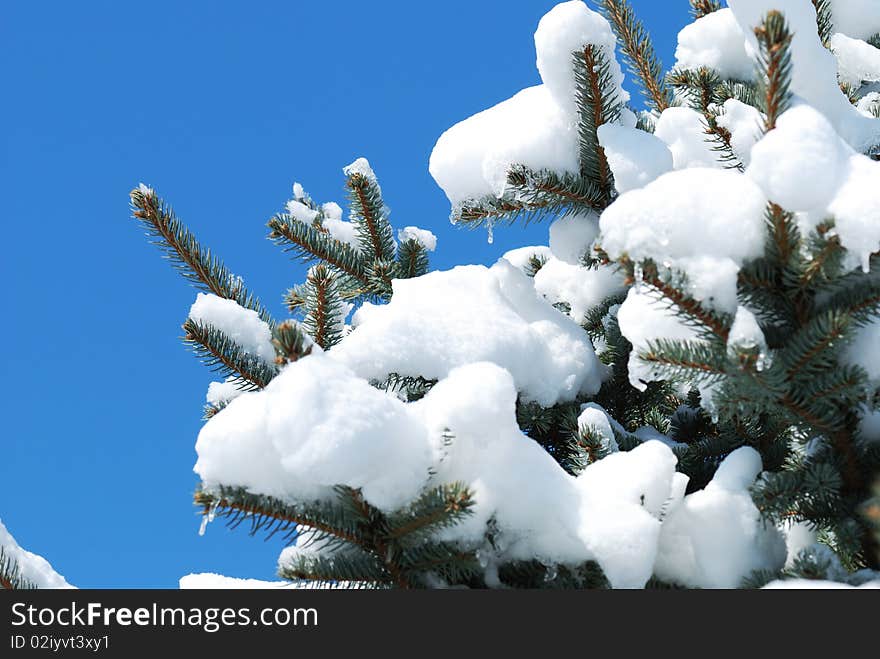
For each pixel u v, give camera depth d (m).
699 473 3.01
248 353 3.30
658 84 3.78
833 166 1.97
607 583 2.20
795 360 2.16
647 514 2.16
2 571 2.24
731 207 2.15
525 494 2.17
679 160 3.01
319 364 2.01
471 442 2.16
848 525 2.32
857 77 3.94
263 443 2.01
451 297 2.94
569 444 3.11
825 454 2.47
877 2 4.09
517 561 2.29
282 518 2.07
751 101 3.12
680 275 2.09
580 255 3.20
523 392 2.98
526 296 3.29
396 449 2.01
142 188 3.52
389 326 2.74
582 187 3.03
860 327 2.20
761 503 2.29
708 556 2.27
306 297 3.90
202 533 2.03
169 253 3.57
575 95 3.00
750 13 2.65
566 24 2.92
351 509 2.08
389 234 4.04
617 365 3.58
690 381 2.25
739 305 2.29
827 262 2.08
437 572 2.22
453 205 3.30
